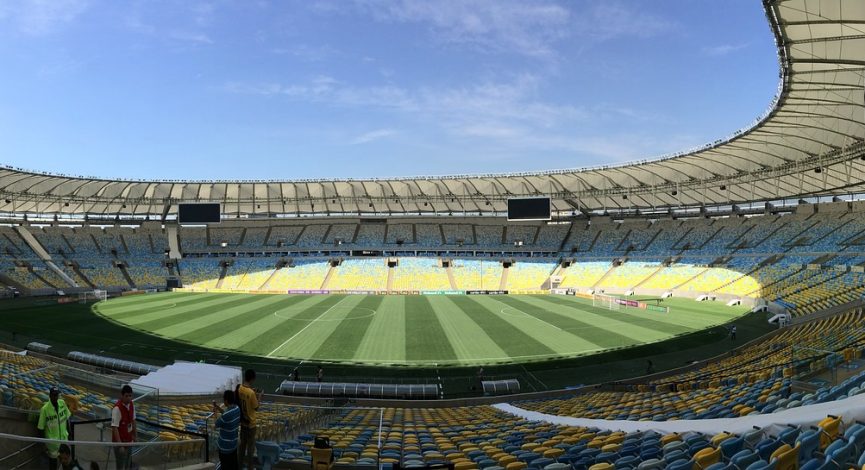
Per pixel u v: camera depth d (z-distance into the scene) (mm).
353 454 11172
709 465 7461
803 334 32906
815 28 23250
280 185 75625
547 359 32875
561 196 72875
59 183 64375
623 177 63344
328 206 87250
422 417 20188
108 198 74812
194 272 80062
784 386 17000
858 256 52594
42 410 8602
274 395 25984
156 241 84562
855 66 25906
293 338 38969
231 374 23078
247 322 46094
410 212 89188
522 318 48625
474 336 39906
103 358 30016
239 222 88500
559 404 22594
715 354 33562
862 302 37906
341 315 50656
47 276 71375
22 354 29109
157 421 12945
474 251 84750
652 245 77938
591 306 57688
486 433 14797
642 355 33719
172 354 33844
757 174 53531
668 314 50562
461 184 73188
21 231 77375
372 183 74250
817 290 47625
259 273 80125
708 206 77250
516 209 65812
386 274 79938
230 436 7934
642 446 10344
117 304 59125
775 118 35969
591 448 10906
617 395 23859
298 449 11539
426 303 61031
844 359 20281
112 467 7906
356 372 30125
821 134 38750
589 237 84062
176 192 76500
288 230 89000
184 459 9281
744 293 57906
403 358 33156
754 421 10562
